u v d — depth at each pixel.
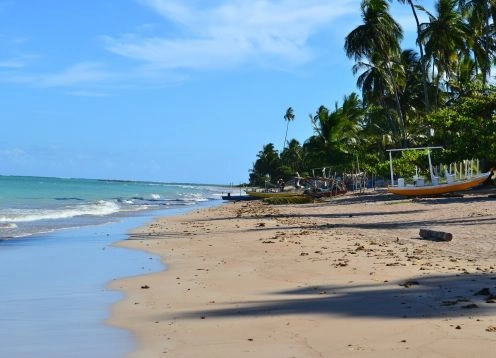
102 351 6.58
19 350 6.69
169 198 80.69
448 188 38.50
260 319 7.76
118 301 9.65
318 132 71.62
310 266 12.53
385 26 57.69
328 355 5.94
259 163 143.50
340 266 12.29
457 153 39.94
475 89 46.91
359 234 19.64
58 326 7.88
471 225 20.44
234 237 20.47
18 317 8.47
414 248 15.12
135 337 7.18
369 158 65.12
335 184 55.84
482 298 8.45
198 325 7.61
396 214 28.17
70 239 21.14
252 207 45.94
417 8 55.06
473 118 41.72
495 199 32.78
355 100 75.06
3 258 15.70
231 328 7.34
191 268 13.39
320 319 7.57
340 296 9.09
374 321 7.30
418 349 6.02
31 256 16.12
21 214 35.44
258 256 14.83
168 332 7.33
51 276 12.61
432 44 54.12
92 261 15.10
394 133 65.38
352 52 59.06
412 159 48.41
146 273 12.92
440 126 44.88
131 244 19.20
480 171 45.81
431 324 6.98
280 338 6.73
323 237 18.78
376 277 10.74
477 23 53.75
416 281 10.06
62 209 42.97
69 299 9.90
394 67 63.94
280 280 11.04
